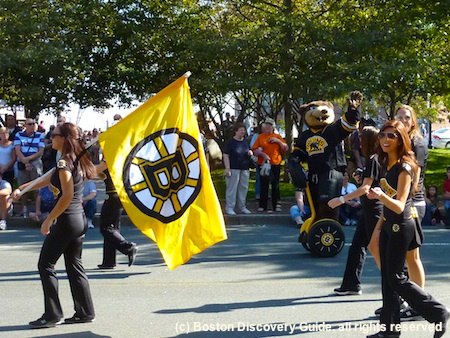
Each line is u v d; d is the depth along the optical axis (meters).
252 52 17.06
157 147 6.17
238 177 14.27
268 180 14.73
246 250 10.52
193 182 6.20
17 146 13.88
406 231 5.53
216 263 9.48
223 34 18.94
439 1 16.75
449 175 13.77
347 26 17.53
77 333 6.09
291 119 19.09
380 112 26.67
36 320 6.31
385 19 17.72
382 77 16.27
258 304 7.11
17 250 10.79
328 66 16.91
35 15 18.94
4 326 6.35
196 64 18.83
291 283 8.12
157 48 20.09
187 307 7.00
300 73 17.02
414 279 6.16
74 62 18.53
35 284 8.23
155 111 6.24
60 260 9.74
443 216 13.59
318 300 7.25
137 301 7.28
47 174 6.37
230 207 14.28
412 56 17.11
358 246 7.40
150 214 6.06
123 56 20.36
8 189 13.34
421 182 6.85
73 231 6.13
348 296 7.41
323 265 9.23
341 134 9.45
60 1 19.69
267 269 9.01
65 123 6.16
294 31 17.09
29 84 18.84
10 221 13.70
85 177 6.22
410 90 18.70
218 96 20.38
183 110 6.29
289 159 9.74
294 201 16.19
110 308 6.97
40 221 13.57
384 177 5.64
